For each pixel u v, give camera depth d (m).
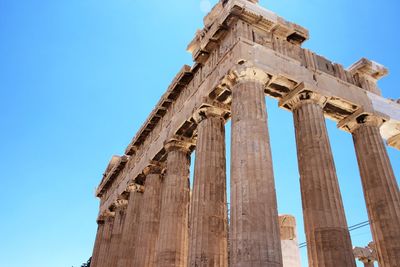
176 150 25.27
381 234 19.41
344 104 22.12
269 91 20.86
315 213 17.05
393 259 18.41
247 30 20.56
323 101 20.75
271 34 21.55
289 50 21.62
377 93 24.50
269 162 16.42
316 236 16.56
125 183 33.59
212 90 20.92
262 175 15.77
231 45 20.36
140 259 25.48
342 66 24.11
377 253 19.48
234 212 15.20
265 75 19.17
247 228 14.46
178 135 25.22
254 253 13.86
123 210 34.09
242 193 15.33
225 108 21.91
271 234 14.48
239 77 18.88
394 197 19.91
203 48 22.70
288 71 20.17
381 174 20.66
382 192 20.14
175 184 23.97
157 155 27.78
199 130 21.59
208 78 22.00
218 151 20.69
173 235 22.22
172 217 22.77
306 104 20.03
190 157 25.86
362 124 22.53
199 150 20.73
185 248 22.47
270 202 15.30
